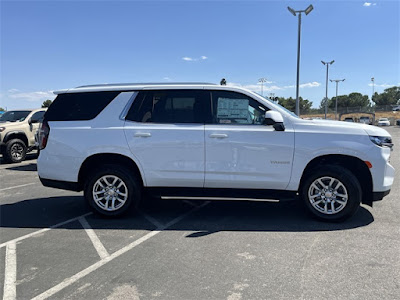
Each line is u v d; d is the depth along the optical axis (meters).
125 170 5.04
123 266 3.58
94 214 5.30
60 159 5.10
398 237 4.30
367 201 4.86
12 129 12.00
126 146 4.94
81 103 5.20
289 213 5.41
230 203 6.12
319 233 4.48
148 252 3.94
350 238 4.27
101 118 5.08
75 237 4.47
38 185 8.10
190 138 4.84
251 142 4.76
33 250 4.05
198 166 4.86
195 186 4.96
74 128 5.09
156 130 4.91
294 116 4.98
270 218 5.17
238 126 4.84
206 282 3.21
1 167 11.22
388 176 4.76
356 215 5.25
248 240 4.26
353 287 3.08
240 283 3.19
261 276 3.31
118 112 5.07
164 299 2.93
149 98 5.07
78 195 7.00
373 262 3.58
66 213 5.62
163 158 4.91
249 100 4.91
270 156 4.76
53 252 3.98
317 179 4.80
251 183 4.82
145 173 4.96
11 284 3.24
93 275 3.39
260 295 2.97
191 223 4.98
